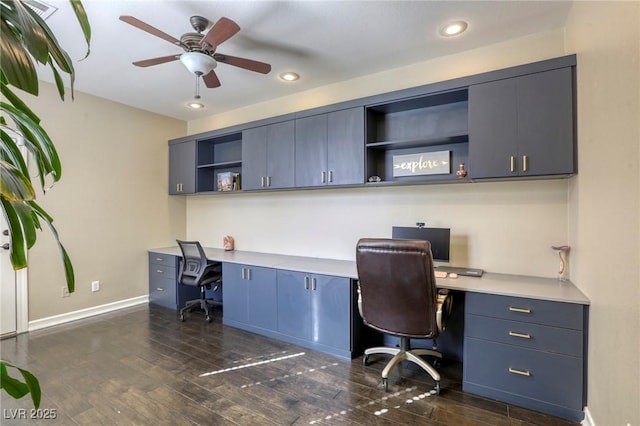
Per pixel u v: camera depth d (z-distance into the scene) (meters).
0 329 3.14
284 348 2.95
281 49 2.73
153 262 4.32
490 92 2.36
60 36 2.49
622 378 1.38
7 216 0.81
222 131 3.99
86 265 3.76
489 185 2.72
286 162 3.40
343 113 3.04
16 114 0.88
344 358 2.76
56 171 1.01
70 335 3.22
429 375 2.47
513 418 1.96
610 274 1.53
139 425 1.89
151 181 4.43
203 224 4.72
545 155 2.19
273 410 2.04
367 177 2.96
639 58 1.20
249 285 3.36
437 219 2.94
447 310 2.35
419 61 2.97
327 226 3.57
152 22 2.32
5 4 0.74
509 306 2.09
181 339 3.15
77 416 1.97
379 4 2.13
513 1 2.11
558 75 2.15
